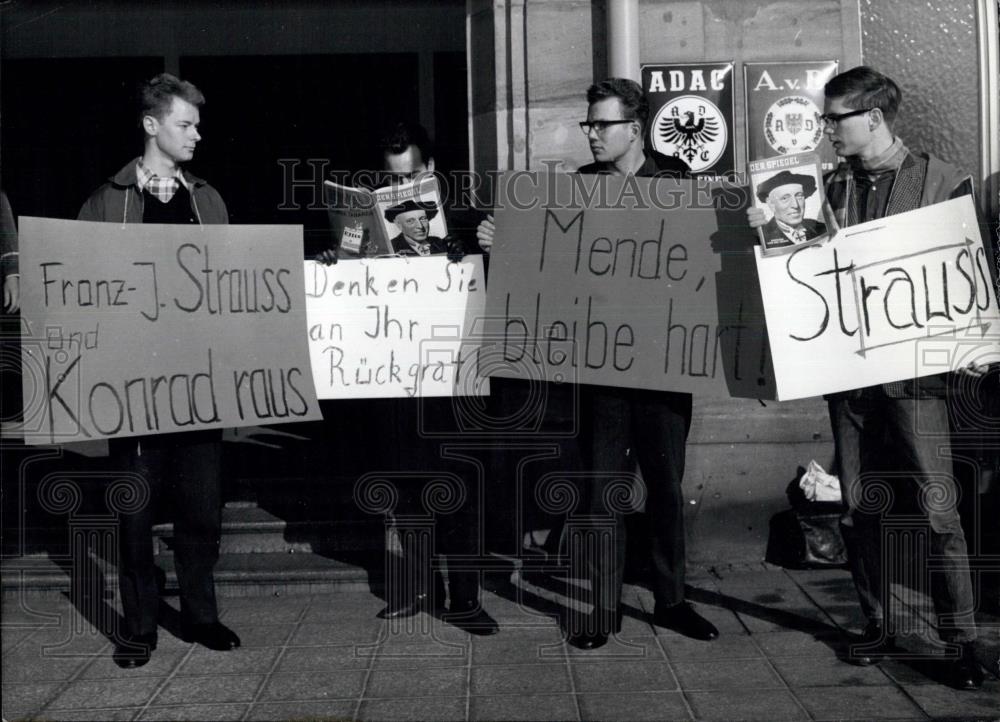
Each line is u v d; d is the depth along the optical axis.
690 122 5.27
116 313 4.39
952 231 4.19
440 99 5.63
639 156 4.48
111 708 3.99
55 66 5.98
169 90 4.41
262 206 5.76
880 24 5.30
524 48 5.24
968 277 4.20
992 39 5.27
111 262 4.38
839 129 4.19
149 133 4.44
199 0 5.76
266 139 5.77
